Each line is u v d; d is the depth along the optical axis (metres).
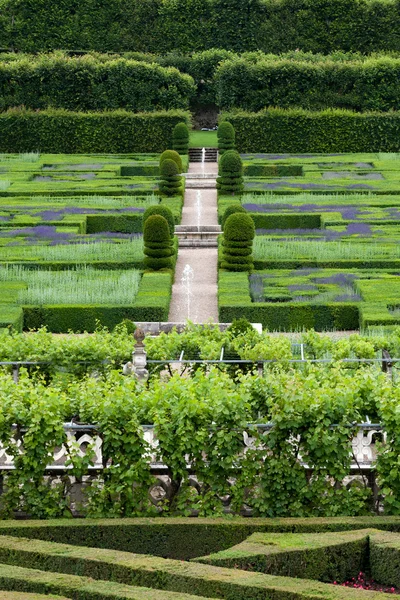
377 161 66.50
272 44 88.38
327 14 87.56
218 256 40.62
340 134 72.62
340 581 13.80
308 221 48.88
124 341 23.77
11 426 17.31
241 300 34.09
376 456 17.42
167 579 12.72
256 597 12.02
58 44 89.62
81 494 17.28
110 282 36.31
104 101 76.19
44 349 23.16
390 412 16.67
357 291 35.59
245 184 58.19
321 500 16.86
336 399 16.95
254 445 17.09
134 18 89.19
